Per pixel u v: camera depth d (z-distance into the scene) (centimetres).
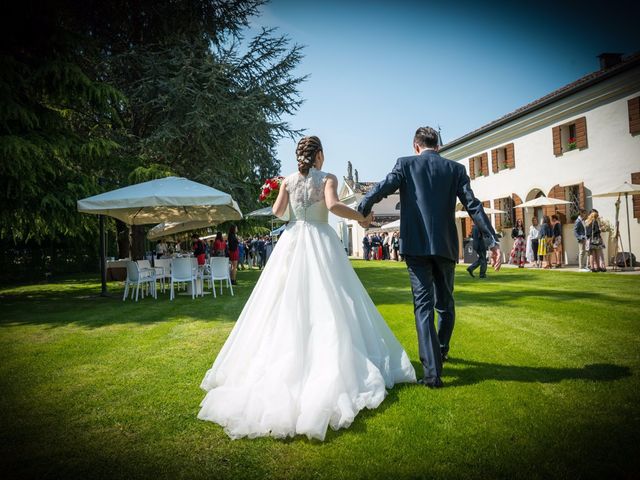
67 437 219
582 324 462
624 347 363
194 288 890
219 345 426
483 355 346
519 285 872
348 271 286
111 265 1359
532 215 1658
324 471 180
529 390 263
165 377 319
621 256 1164
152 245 2588
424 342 277
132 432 223
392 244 2570
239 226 1969
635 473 170
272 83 1514
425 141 302
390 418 229
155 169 1156
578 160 1415
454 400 251
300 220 288
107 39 1336
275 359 239
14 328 561
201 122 1220
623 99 1247
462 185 290
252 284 1234
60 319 632
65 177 948
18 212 927
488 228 277
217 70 1300
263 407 219
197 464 189
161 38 1388
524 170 1678
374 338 279
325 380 226
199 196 805
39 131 893
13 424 236
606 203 1311
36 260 1567
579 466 176
